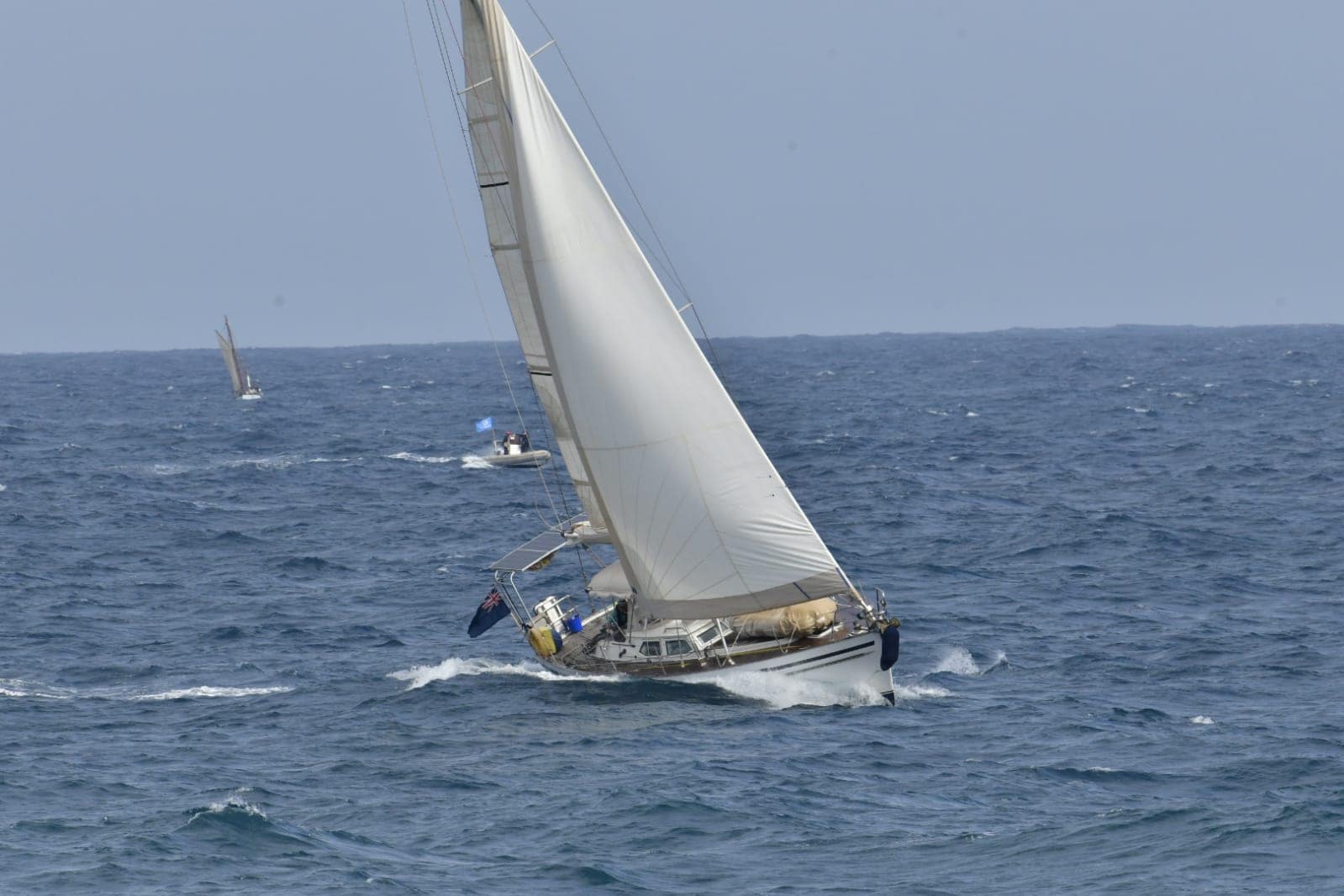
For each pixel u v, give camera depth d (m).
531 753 143.25
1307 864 108.06
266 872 110.44
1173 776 130.88
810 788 128.88
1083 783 129.88
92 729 158.00
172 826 120.12
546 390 169.75
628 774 134.38
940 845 114.25
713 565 161.00
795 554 159.12
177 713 165.12
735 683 162.75
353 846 116.69
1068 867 108.88
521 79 157.62
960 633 195.88
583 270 158.38
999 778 131.38
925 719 152.00
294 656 193.88
